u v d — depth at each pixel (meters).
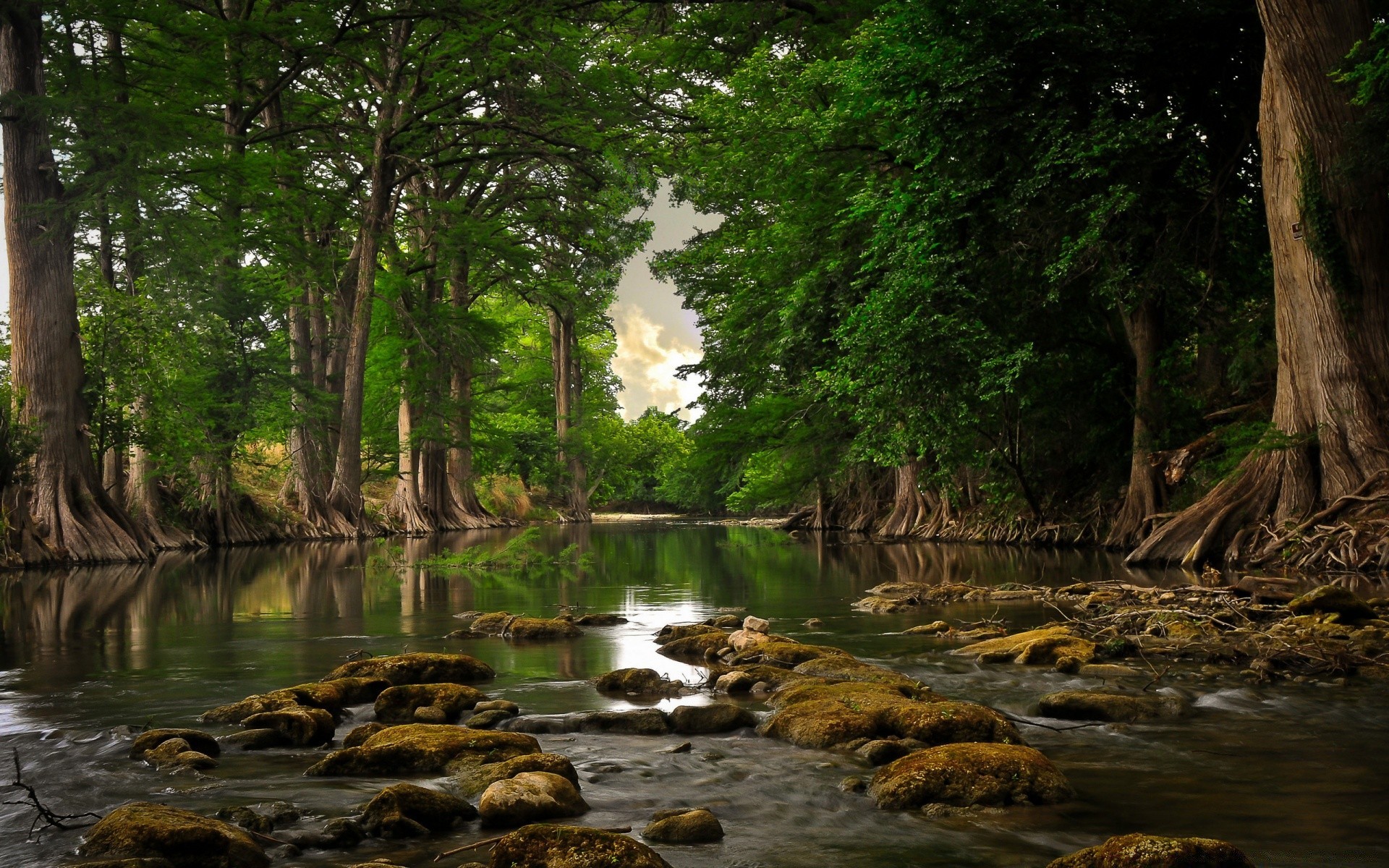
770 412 33.16
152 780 4.79
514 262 41.16
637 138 37.94
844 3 28.38
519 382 70.38
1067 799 4.39
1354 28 15.91
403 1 32.94
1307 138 15.88
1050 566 17.69
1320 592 9.60
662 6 33.56
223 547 30.69
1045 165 17.81
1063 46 18.05
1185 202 18.97
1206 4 18.00
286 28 28.81
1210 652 8.05
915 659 8.15
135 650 9.27
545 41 33.06
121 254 28.19
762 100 25.98
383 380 46.78
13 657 8.93
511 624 10.06
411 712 6.24
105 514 23.56
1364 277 15.75
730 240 31.62
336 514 36.28
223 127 32.72
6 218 23.16
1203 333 22.48
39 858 3.71
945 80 18.31
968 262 19.53
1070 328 23.08
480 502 60.59
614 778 4.78
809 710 5.74
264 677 7.75
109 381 25.39
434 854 3.81
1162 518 19.34
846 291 23.55
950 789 4.37
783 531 39.75
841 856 3.73
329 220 36.09
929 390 19.97
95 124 22.84
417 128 35.88
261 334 33.19
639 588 15.23
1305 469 16.06
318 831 3.96
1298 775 4.77
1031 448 25.78
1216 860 3.30
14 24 22.84
